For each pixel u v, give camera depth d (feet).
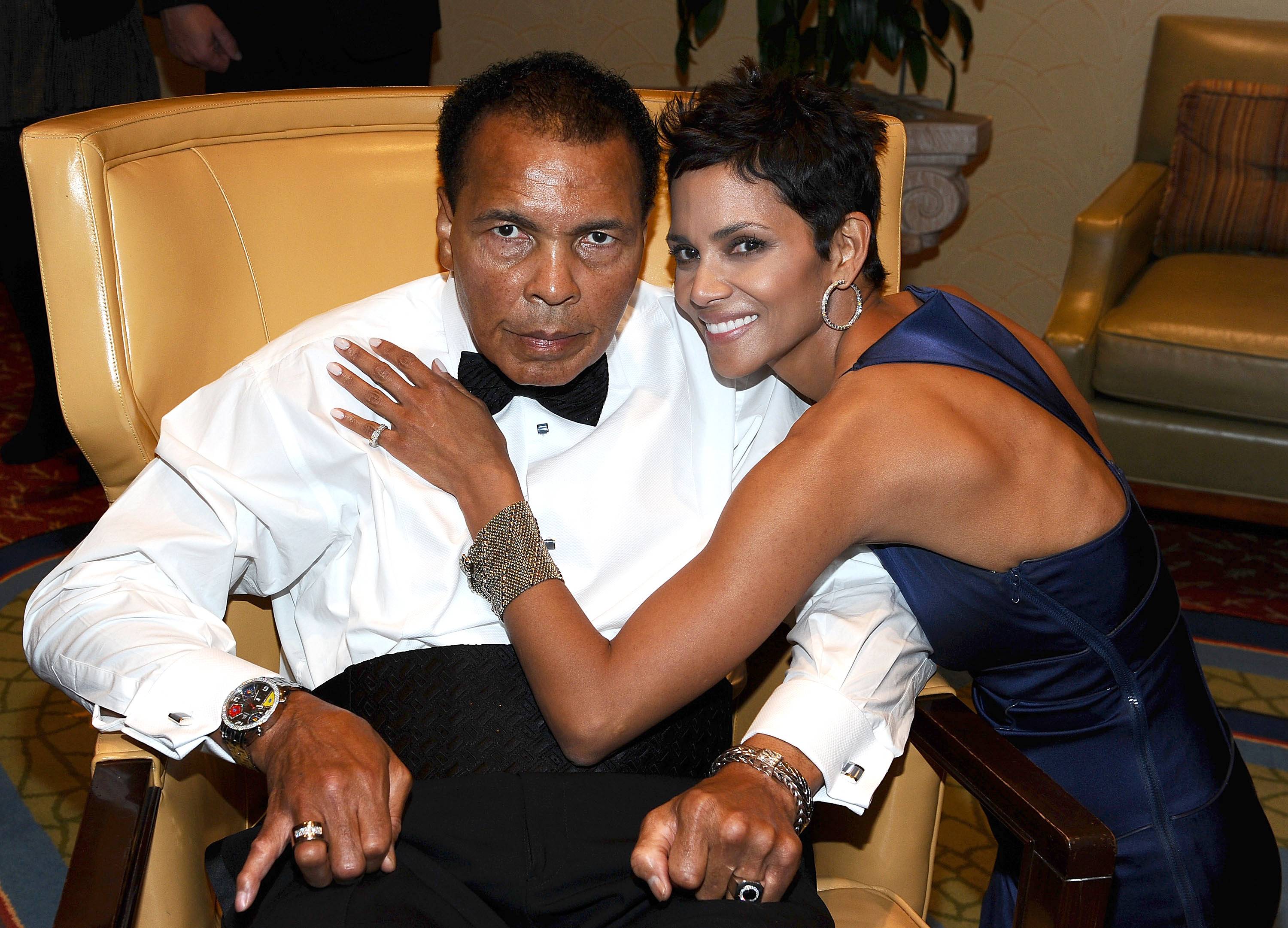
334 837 3.14
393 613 4.06
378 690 3.85
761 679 4.79
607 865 3.37
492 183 3.55
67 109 8.45
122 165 4.04
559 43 13.05
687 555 4.35
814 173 3.67
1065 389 4.37
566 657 3.57
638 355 4.50
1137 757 4.05
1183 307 8.73
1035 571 3.79
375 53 8.55
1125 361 8.66
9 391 11.41
